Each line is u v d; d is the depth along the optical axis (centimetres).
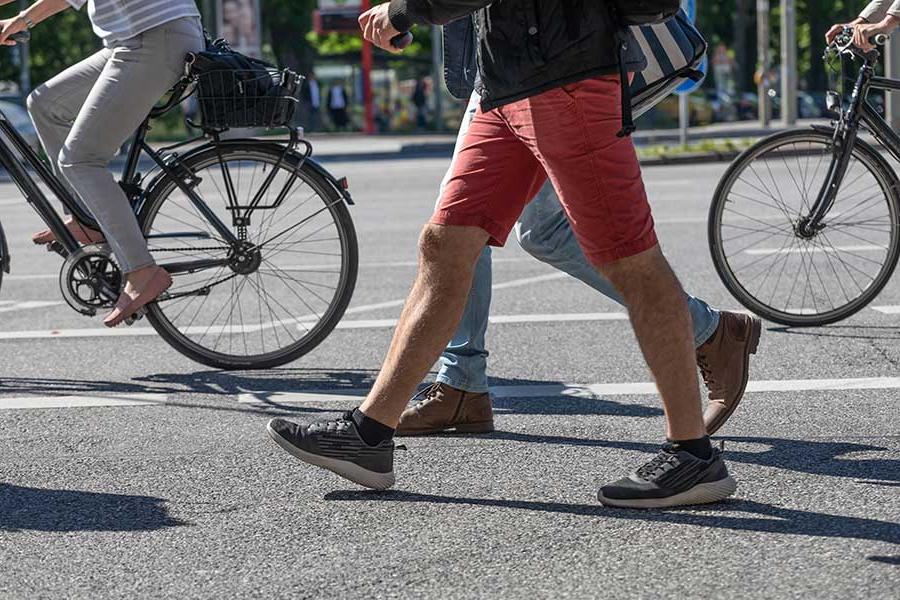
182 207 1027
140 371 1052
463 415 845
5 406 945
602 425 858
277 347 1055
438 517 677
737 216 1168
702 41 764
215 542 648
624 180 657
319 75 8125
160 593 584
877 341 1094
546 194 848
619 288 672
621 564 602
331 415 906
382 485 718
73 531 671
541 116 653
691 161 3684
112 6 955
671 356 673
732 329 799
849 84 1154
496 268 1566
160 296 1017
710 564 599
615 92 652
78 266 1011
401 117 8150
